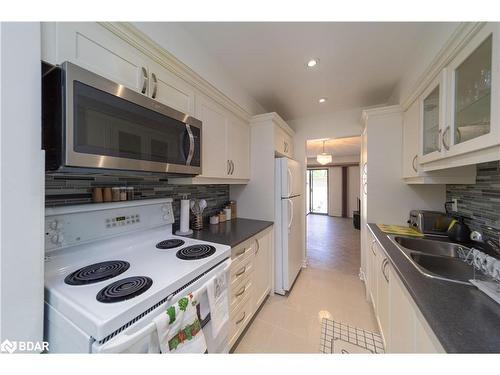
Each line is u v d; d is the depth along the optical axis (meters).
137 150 0.98
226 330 1.17
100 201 1.15
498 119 0.73
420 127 1.49
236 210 2.43
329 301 2.13
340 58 1.68
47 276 0.88
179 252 1.17
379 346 1.52
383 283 1.43
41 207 0.67
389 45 1.52
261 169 2.28
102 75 0.90
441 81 1.14
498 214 1.19
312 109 2.72
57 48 0.75
